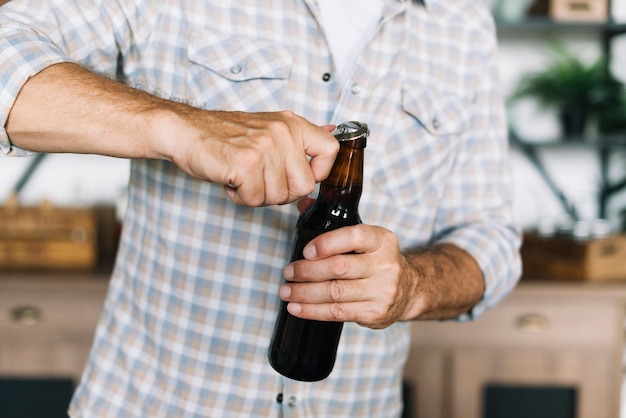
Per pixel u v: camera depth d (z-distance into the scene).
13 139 0.81
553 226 2.66
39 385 2.32
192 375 1.07
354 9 1.12
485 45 1.25
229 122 0.74
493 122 1.26
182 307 1.06
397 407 1.23
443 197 1.24
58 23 0.92
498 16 2.97
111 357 1.11
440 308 1.04
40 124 0.78
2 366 2.31
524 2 2.97
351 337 1.13
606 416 2.44
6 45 0.81
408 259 0.99
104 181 2.88
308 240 0.87
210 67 1.04
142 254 1.10
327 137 0.76
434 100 1.17
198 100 1.05
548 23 2.77
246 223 1.04
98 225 2.54
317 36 1.08
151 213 1.07
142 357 1.09
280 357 0.88
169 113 0.76
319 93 1.09
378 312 0.84
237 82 1.05
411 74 1.16
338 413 1.15
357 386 1.15
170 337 1.07
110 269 2.42
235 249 1.05
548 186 3.03
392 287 0.83
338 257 0.82
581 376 2.43
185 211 1.04
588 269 2.45
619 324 2.41
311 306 0.83
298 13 1.08
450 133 1.18
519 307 2.41
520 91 2.93
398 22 1.15
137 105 0.78
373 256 0.83
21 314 2.29
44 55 0.81
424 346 2.42
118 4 0.99
